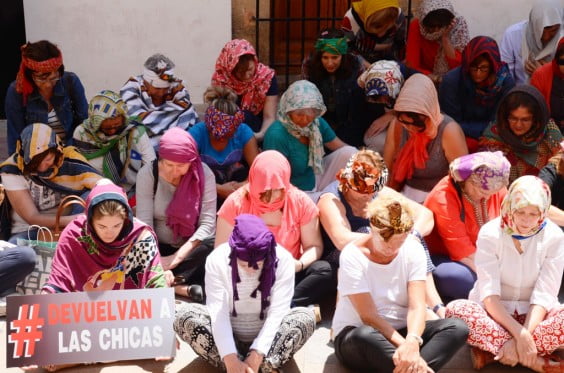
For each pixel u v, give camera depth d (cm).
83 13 695
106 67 710
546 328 389
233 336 395
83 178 506
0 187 465
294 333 385
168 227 493
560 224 470
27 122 593
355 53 663
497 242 402
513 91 524
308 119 535
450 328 377
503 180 444
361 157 446
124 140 542
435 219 468
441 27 638
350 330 390
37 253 452
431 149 522
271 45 738
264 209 453
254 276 382
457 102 594
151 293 399
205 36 710
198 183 486
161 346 400
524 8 702
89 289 421
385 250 376
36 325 391
